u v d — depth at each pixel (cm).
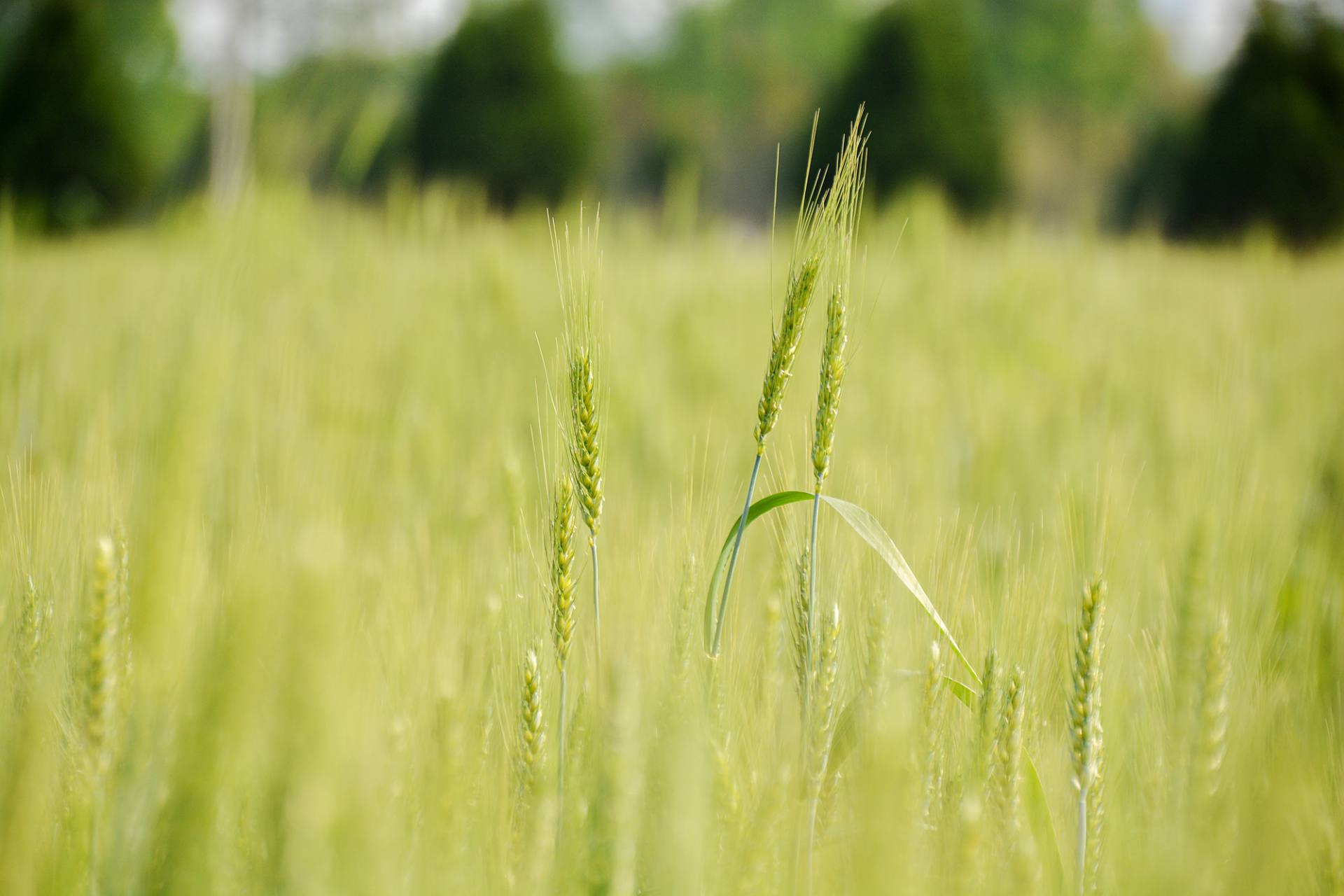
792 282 205
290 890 182
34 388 274
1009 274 630
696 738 195
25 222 694
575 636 211
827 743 203
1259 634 223
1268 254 841
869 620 211
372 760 187
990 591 222
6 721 197
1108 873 202
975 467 308
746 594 226
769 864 197
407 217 623
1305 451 311
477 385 375
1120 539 225
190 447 198
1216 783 203
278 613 185
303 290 465
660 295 552
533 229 659
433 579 222
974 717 205
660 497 256
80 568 205
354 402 316
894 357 438
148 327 318
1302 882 197
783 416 338
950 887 192
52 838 194
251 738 186
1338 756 209
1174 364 441
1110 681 216
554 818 196
